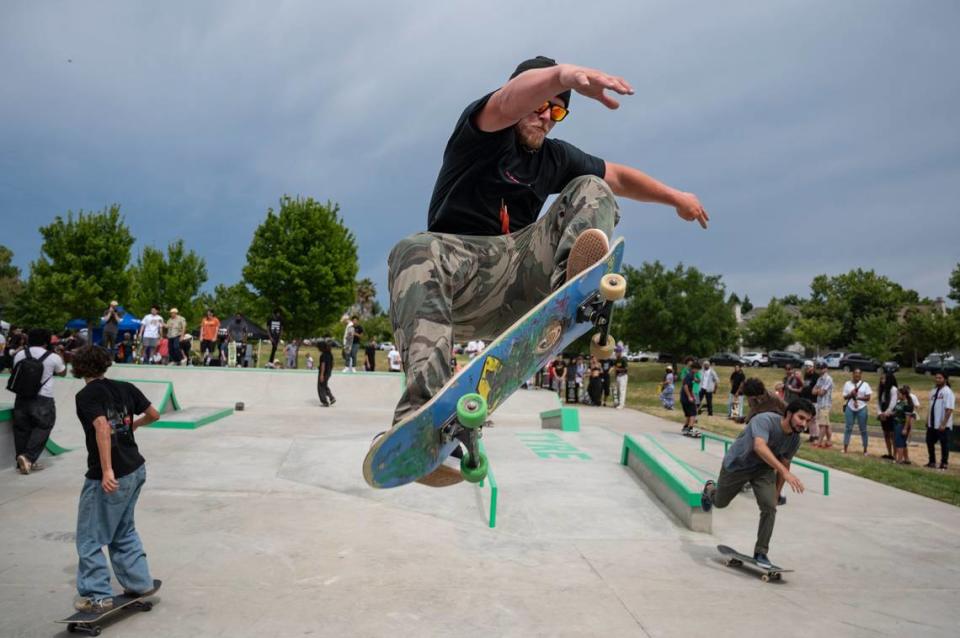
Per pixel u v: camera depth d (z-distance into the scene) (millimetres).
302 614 4180
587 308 1965
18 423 7867
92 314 33875
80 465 8266
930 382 37000
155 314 20656
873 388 31875
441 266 2117
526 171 2393
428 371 1896
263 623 4027
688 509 6695
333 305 39625
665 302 43531
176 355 21750
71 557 5062
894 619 4625
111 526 4059
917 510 8453
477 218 2322
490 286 2305
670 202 2859
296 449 9203
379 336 68750
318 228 39000
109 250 34000
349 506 6750
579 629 4117
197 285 45656
